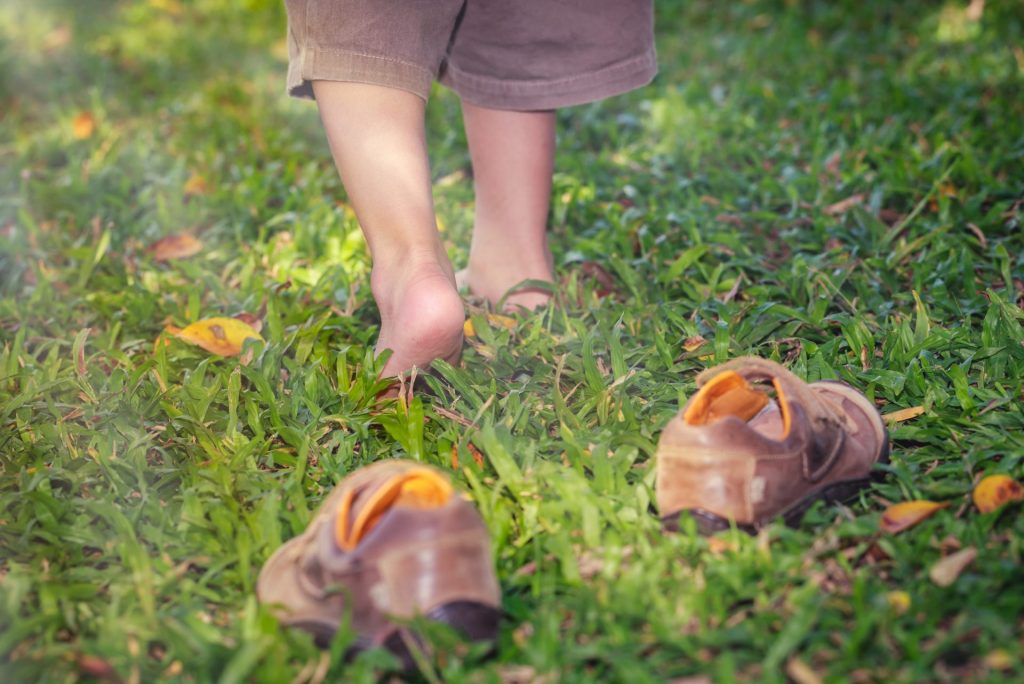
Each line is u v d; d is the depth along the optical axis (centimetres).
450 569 70
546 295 111
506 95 107
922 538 77
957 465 85
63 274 123
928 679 69
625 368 98
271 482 86
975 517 79
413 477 75
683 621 72
